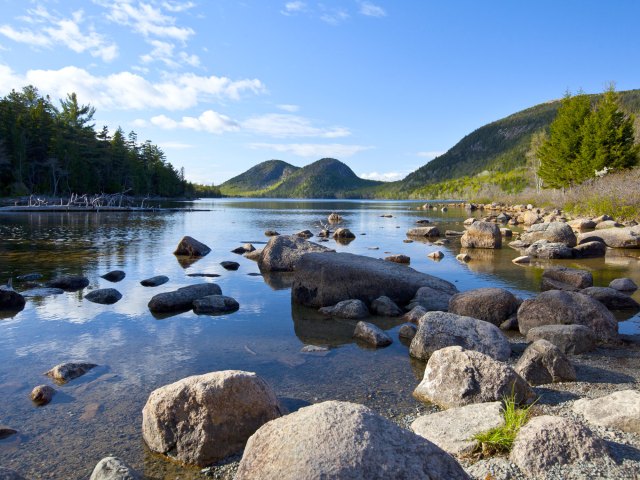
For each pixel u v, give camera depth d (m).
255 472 3.20
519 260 16.88
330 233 29.38
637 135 51.56
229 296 11.35
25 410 5.34
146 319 9.33
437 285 10.88
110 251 19.11
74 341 7.88
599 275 14.25
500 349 7.12
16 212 48.22
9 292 10.02
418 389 5.90
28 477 4.09
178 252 18.70
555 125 57.00
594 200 34.00
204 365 6.86
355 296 10.66
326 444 3.15
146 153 111.44
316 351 7.53
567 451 3.97
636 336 8.28
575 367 6.73
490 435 4.30
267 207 81.25
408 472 3.08
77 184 77.31
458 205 88.31
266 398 4.78
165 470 4.24
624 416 4.64
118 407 5.45
